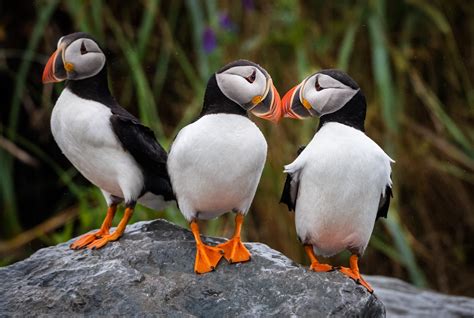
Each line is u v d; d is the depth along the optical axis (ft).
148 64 38.91
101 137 21.31
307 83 21.12
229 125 20.31
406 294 28.12
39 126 39.19
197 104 36.27
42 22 36.04
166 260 20.88
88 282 20.04
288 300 19.53
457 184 39.99
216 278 20.22
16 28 39.91
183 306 19.65
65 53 21.47
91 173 22.15
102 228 22.68
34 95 39.99
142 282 20.01
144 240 21.61
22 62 39.75
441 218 40.29
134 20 39.29
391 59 39.42
